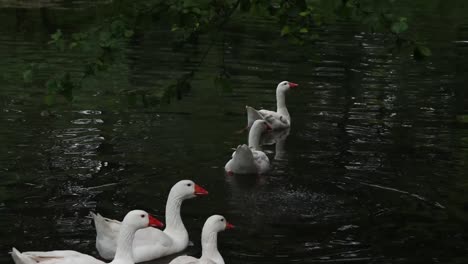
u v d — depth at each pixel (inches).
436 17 1299.2
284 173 519.8
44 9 1227.9
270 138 620.1
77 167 511.2
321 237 402.0
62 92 285.6
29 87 743.7
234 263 365.7
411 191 481.7
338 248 386.9
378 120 669.3
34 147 553.6
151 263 383.6
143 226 361.1
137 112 670.5
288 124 657.0
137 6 281.0
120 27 277.1
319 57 940.6
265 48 983.6
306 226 417.4
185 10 278.4
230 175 510.6
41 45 948.6
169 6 279.4
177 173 508.4
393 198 468.1
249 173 512.1
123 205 444.8
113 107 683.4
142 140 583.8
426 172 521.7
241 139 600.4
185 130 619.8
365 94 763.4
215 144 582.6
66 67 829.2
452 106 722.8
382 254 380.5
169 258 390.9
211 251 366.3
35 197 452.4
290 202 458.0
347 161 548.7
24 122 622.5
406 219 431.8
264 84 794.8
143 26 279.4
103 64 283.6
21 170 501.4
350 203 458.0
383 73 862.5
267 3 294.8
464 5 1459.2
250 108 633.0
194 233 413.4
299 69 869.2
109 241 375.2
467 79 842.8
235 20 1201.4
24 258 319.9
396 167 533.0
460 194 477.1
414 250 386.3
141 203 449.7
